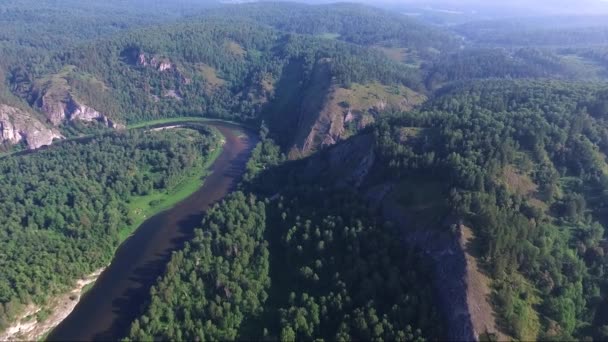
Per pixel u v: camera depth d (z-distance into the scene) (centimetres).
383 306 13062
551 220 15062
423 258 13850
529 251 12925
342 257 15200
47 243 17162
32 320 14125
